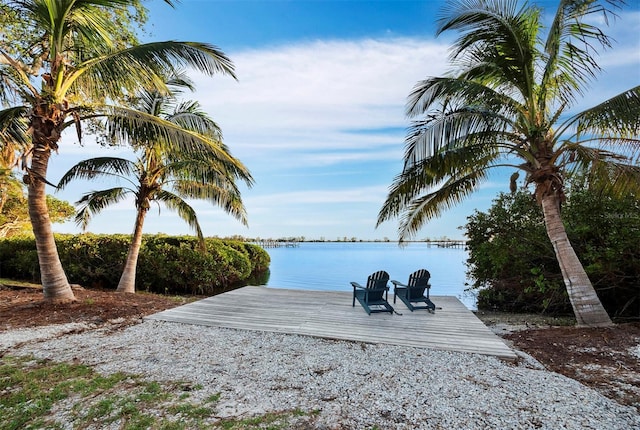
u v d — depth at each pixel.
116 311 6.63
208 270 13.22
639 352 4.66
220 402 3.10
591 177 5.81
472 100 6.33
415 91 6.50
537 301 9.37
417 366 3.99
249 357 4.28
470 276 10.84
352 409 2.99
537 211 8.91
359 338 5.00
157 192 10.05
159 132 6.40
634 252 7.26
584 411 2.96
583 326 5.95
